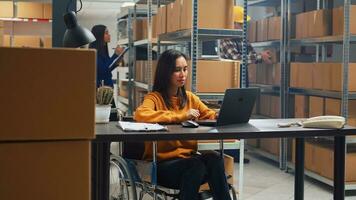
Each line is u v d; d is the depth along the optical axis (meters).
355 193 4.14
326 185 4.39
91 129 1.48
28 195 1.44
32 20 8.07
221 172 2.48
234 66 3.47
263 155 5.59
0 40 7.23
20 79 1.42
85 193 1.48
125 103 6.47
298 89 4.95
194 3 3.31
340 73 4.18
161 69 2.73
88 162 1.48
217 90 3.43
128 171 2.46
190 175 2.39
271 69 5.54
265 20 5.53
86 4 10.06
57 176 1.46
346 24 4.08
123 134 1.87
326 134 2.17
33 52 1.42
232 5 3.44
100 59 4.42
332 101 4.31
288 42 5.15
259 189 4.19
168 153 2.59
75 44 2.19
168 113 2.43
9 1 7.84
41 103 1.44
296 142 2.70
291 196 3.96
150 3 5.06
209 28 3.36
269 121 2.46
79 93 1.46
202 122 2.32
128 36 6.11
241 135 2.02
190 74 3.33
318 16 4.62
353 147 4.28
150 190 2.44
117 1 9.70
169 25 4.04
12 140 1.42
